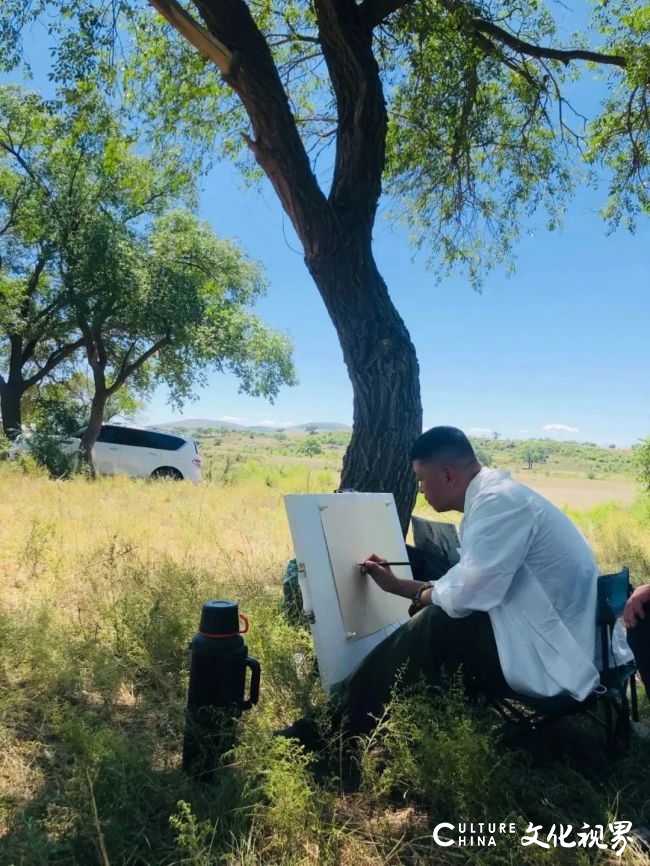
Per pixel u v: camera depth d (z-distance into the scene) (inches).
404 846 94.3
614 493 1863.9
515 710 122.9
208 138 336.5
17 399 934.4
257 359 979.3
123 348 957.8
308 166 219.8
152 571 228.1
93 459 848.9
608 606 112.3
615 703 116.8
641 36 310.8
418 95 320.8
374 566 137.9
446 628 118.0
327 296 220.4
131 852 87.8
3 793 102.3
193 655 109.9
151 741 119.2
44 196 800.9
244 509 468.4
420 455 126.2
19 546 259.4
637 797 109.6
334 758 114.5
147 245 866.8
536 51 302.2
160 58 306.8
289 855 91.4
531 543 114.5
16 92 778.2
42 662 143.0
